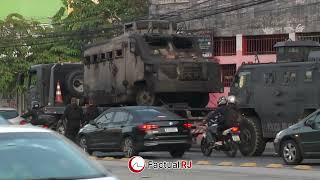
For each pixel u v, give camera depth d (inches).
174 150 1640.0
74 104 2015.3
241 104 1771.7
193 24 2800.2
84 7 3272.6
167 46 1894.7
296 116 1637.6
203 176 1183.6
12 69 3481.8
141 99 1886.1
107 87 2023.9
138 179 1138.0
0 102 3592.5
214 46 2763.3
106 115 1743.4
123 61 1925.4
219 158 1653.5
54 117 2305.6
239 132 1673.2
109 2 3230.8
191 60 1870.1
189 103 1936.5
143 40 1865.2
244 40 2701.8
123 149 1644.9
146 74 1839.3
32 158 510.3
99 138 1737.2
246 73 1772.9
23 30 3553.2
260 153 1738.4
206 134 1704.0
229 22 2723.9
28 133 543.8
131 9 3223.4
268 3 2630.4
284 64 1674.5
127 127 1628.9
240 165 1419.8
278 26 2618.1
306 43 1764.3
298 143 1428.4
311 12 2541.8
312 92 1601.9
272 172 1250.6
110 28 2812.5
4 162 497.4
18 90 3366.1
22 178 483.2
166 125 1606.8
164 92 1838.1
